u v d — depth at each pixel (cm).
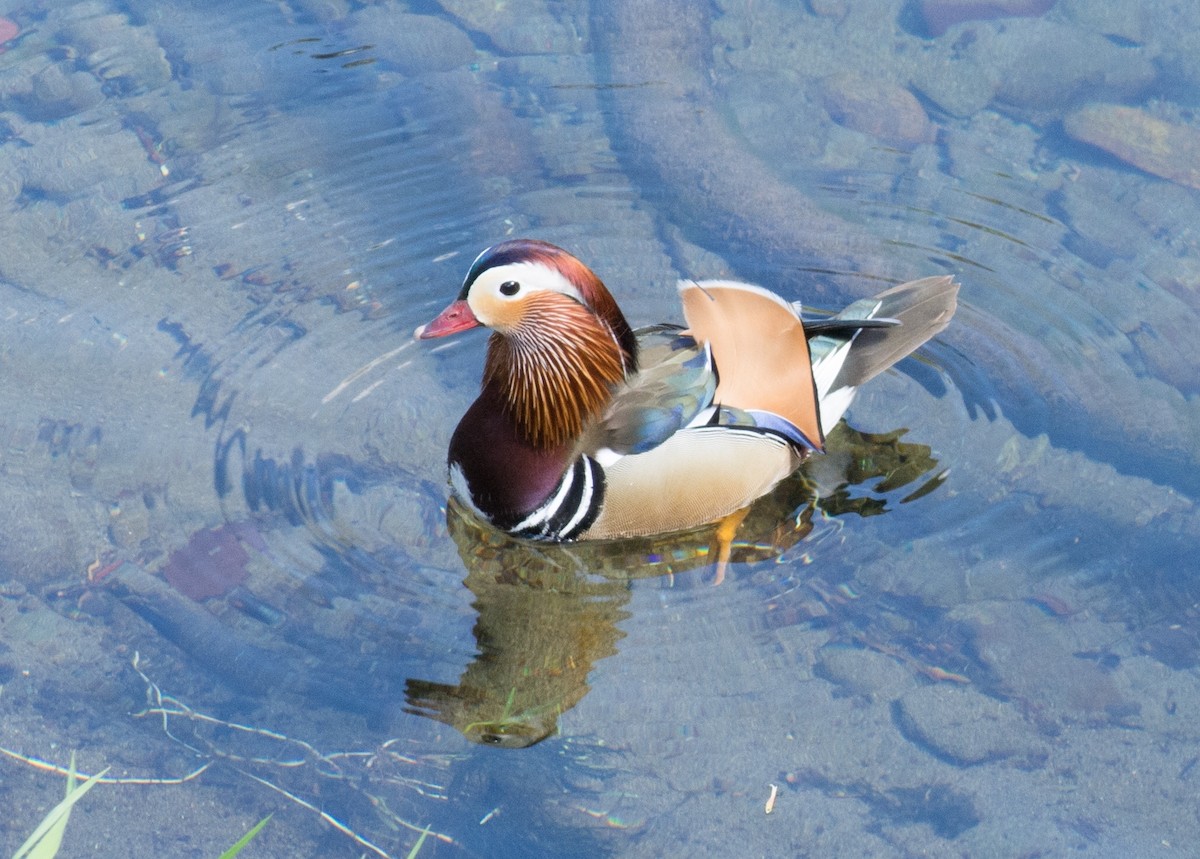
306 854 717
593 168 1262
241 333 1095
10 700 796
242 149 1274
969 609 874
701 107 1312
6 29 1392
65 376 1042
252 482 960
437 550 921
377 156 1273
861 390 1067
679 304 1138
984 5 1453
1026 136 1308
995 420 1031
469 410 957
